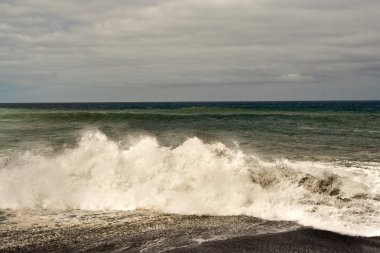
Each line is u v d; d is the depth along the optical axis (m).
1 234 5.52
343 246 5.22
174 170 7.73
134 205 6.91
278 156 12.11
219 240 5.41
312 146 14.42
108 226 5.93
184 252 4.99
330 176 8.02
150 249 5.07
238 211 6.61
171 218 6.33
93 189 7.40
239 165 8.01
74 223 6.03
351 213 6.43
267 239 5.45
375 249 5.12
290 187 7.45
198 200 6.98
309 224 6.00
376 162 10.91
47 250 5.00
